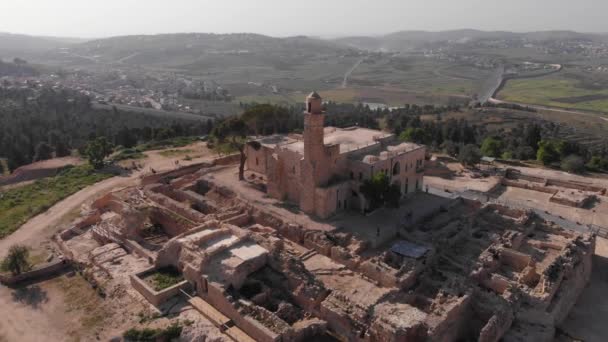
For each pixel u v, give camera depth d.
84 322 51.94
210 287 52.44
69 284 60.03
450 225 71.88
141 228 75.19
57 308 54.84
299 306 52.91
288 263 55.88
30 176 111.00
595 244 71.38
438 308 49.34
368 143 86.81
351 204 78.75
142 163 114.62
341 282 57.62
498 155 132.75
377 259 59.84
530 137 141.88
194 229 64.12
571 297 58.09
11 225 77.88
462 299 50.50
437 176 111.31
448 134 155.75
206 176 95.81
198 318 51.12
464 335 52.25
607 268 68.44
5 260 60.50
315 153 72.56
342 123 167.75
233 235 62.12
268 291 53.22
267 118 106.19
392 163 80.81
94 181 100.31
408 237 68.06
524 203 93.62
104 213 83.38
